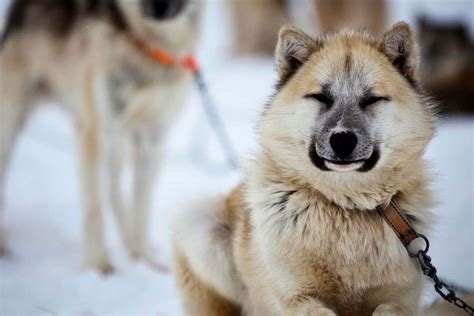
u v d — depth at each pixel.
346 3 19.58
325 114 5.17
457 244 8.68
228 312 6.32
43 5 9.82
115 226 10.58
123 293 7.72
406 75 5.46
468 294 5.81
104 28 9.09
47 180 11.95
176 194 11.50
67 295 7.54
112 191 9.45
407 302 5.11
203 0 9.95
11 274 8.15
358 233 5.10
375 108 5.14
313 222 5.15
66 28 9.53
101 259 8.62
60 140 14.75
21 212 10.40
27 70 9.81
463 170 11.54
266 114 5.49
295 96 5.32
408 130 5.20
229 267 6.16
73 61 9.38
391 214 5.13
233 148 13.91
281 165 5.38
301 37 5.57
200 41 10.01
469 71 16.53
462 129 14.74
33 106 10.09
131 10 9.06
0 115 9.70
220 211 6.29
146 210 9.47
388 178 5.20
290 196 5.27
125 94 9.16
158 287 8.00
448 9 27.05
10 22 10.06
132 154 9.74
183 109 9.86
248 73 21.34
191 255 6.23
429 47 16.91
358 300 5.19
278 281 5.22
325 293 5.21
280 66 5.64
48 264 8.65
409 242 5.08
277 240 5.23
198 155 13.89
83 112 9.26
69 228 10.04
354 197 5.15
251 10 25.06
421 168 5.40
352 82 5.17
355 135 5.00
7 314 6.65
